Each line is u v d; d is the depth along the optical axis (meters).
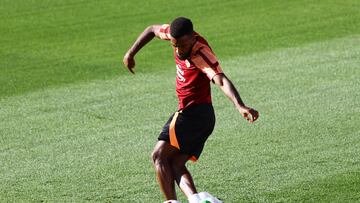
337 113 37.28
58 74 45.09
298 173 30.22
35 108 39.12
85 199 28.31
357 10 58.16
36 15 58.69
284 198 27.95
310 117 36.81
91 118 37.50
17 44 51.84
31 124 36.78
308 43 50.25
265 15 57.22
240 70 45.00
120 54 49.06
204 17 57.16
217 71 24.48
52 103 39.88
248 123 36.22
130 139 34.59
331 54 47.72
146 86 42.50
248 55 48.03
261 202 27.69
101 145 33.94
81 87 42.53
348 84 41.84
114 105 39.41
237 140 34.03
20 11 59.81
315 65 45.50
